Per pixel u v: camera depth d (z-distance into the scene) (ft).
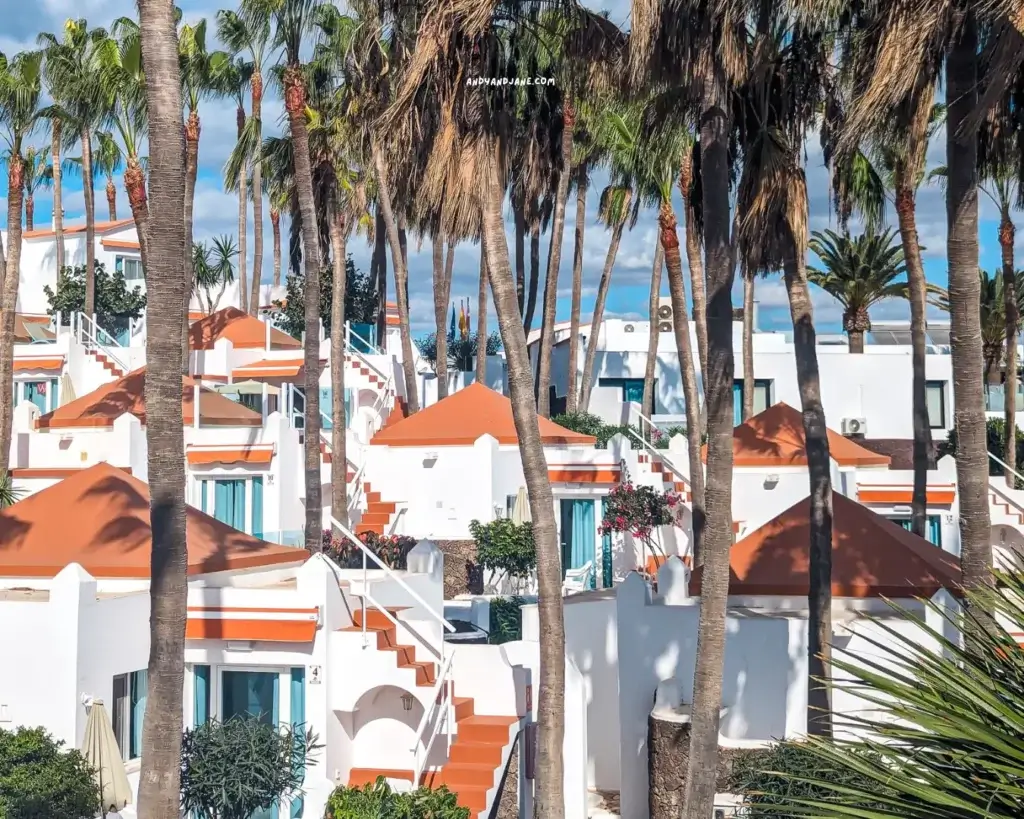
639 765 61.21
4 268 133.90
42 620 50.60
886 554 63.46
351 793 51.62
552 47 55.62
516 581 102.37
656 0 47.29
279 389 124.77
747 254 58.34
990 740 19.89
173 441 40.01
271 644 55.62
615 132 119.44
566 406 156.15
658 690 59.93
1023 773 19.21
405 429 111.04
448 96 51.70
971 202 47.85
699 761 47.14
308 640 54.85
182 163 40.83
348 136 115.55
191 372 140.05
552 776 50.57
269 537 100.83
